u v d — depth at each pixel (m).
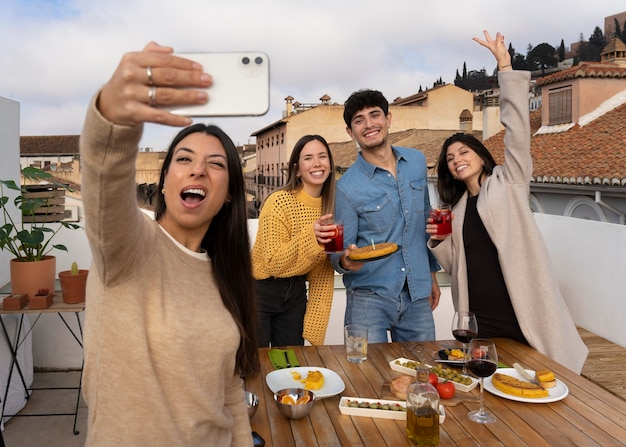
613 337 4.35
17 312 3.08
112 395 0.92
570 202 8.06
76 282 3.22
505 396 1.79
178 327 0.95
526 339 2.35
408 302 2.68
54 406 3.61
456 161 2.54
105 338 0.91
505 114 2.42
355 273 2.67
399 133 16.44
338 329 4.36
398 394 1.79
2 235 3.21
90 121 0.68
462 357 2.11
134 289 0.92
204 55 0.73
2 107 4.19
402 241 2.64
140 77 0.60
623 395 3.40
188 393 0.96
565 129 10.57
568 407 1.73
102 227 0.80
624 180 6.59
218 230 1.15
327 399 1.81
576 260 4.78
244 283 1.18
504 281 2.43
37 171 3.39
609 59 16.12
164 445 0.94
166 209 1.06
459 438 1.53
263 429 1.60
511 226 2.38
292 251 2.43
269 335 2.69
